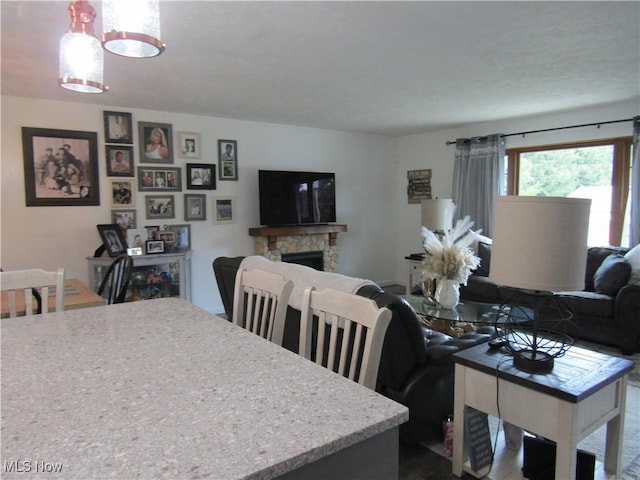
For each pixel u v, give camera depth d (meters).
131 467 0.68
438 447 2.33
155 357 1.16
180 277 4.66
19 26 2.43
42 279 1.94
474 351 2.01
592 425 1.70
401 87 3.82
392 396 2.16
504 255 1.66
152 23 1.20
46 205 4.21
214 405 0.88
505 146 5.50
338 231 5.93
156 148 4.75
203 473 0.66
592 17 2.39
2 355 1.18
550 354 1.86
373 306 1.25
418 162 6.58
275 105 4.50
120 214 4.57
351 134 6.34
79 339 1.32
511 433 2.19
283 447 0.73
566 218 1.56
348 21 2.42
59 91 3.84
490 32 2.59
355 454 0.82
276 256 5.50
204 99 4.21
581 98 4.29
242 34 2.58
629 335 3.66
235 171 5.29
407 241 6.84
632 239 4.37
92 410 0.86
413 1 2.19
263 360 1.14
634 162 4.32
